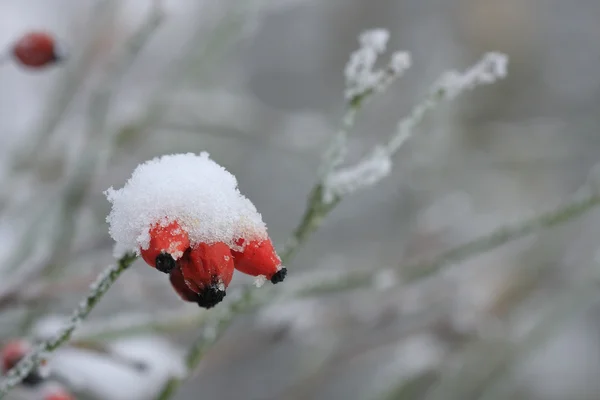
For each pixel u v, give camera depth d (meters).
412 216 1.34
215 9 0.99
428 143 1.35
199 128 1.07
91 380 0.61
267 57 2.12
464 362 0.95
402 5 2.14
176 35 1.12
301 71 2.13
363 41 0.57
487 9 2.13
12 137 1.12
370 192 1.51
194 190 0.46
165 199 0.46
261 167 1.59
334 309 0.90
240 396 1.25
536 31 2.16
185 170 0.46
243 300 0.59
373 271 0.62
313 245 1.22
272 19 2.12
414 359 0.95
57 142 0.87
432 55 2.01
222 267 0.46
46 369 0.56
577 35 2.20
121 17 0.91
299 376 0.96
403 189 1.46
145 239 0.45
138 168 0.47
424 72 1.90
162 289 0.70
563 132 1.48
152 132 0.99
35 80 1.19
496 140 1.45
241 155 1.23
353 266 1.11
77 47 0.92
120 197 0.46
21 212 0.79
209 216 0.46
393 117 1.49
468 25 2.13
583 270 0.99
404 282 0.62
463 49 2.08
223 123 1.07
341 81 2.13
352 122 0.57
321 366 0.95
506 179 1.54
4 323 0.65
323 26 2.15
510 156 1.44
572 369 1.57
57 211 0.73
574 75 2.17
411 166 1.35
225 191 0.47
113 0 0.91
